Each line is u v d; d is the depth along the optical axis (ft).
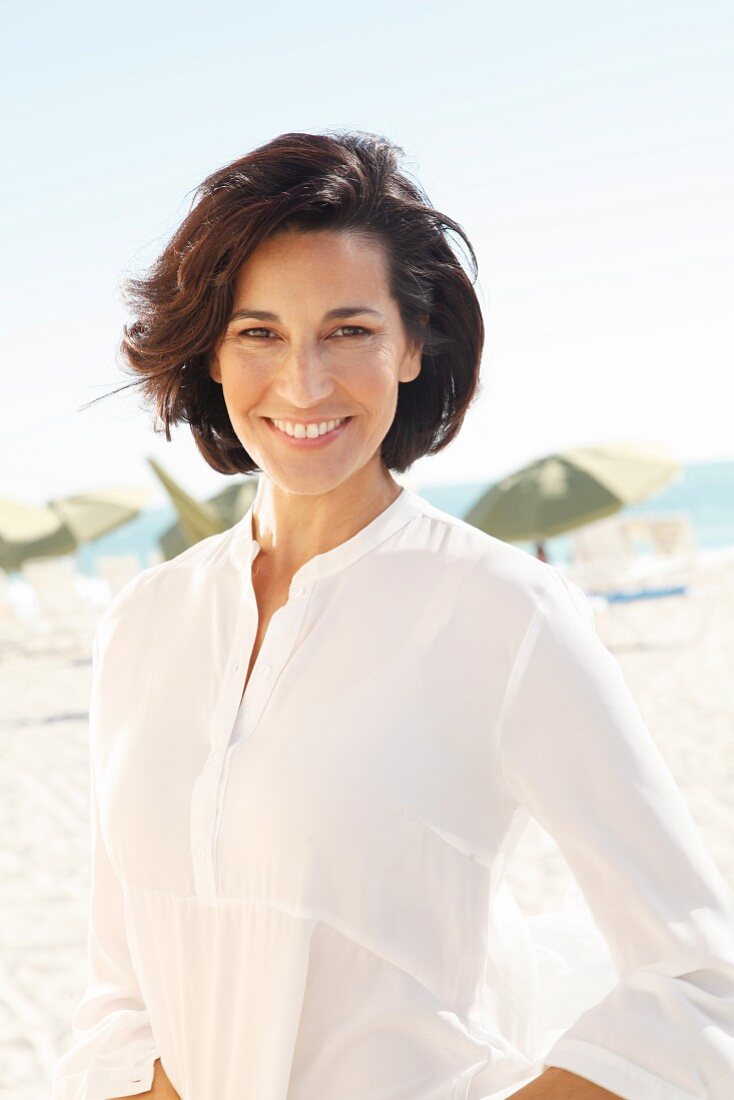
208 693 4.29
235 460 4.99
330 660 4.07
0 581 69.46
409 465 4.82
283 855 3.83
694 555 56.03
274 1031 3.81
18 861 21.38
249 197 4.00
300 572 4.24
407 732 3.87
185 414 4.79
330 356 4.11
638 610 58.23
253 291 4.08
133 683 4.56
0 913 18.34
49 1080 12.41
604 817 3.75
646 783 3.77
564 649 3.85
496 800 3.98
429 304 4.34
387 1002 3.80
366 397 4.14
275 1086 3.80
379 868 3.79
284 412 4.14
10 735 35.96
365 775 3.82
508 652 3.88
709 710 30.94
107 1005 4.67
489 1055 3.86
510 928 4.37
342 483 4.34
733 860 17.76
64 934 17.16
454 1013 3.88
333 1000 3.84
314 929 3.79
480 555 4.07
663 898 3.69
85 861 21.07
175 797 4.16
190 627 4.50
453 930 3.89
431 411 4.74
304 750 3.90
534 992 4.41
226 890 3.96
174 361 4.37
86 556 183.01
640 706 32.60
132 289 4.45
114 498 68.80
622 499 44.14
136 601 4.75
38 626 68.59
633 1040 3.57
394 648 4.01
